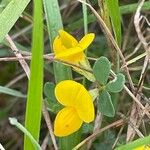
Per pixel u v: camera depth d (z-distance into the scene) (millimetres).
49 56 136
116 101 149
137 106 141
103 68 127
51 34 139
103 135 153
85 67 133
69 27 174
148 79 174
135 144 116
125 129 161
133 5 160
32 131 118
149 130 157
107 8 144
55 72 137
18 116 189
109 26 146
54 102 137
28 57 142
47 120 140
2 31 127
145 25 179
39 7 112
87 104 121
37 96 116
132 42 172
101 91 130
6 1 152
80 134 137
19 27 195
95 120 142
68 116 121
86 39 126
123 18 189
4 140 191
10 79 197
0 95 197
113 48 147
